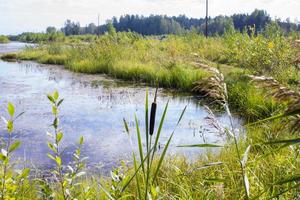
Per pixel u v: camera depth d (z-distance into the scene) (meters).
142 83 13.35
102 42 20.25
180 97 10.67
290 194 2.58
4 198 2.18
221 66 14.13
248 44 12.05
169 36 24.17
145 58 16.97
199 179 3.81
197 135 6.76
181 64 14.03
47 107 9.30
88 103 9.87
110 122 7.90
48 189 2.57
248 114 7.97
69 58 20.62
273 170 3.38
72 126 7.55
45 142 6.46
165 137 6.75
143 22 110.38
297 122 1.37
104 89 12.11
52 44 25.80
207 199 3.05
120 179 2.44
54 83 13.48
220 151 4.83
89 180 4.55
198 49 17.42
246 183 1.94
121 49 18.84
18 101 10.02
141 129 7.36
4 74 16.09
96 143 6.46
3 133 6.96
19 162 5.36
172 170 4.38
